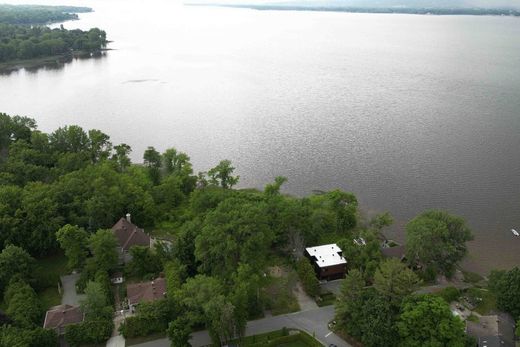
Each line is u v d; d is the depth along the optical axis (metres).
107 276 94.25
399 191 144.62
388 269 79.94
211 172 136.25
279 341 80.31
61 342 80.44
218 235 90.69
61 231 96.75
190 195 130.38
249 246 90.00
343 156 171.50
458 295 94.19
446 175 154.50
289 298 93.38
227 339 80.00
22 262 93.69
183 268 93.38
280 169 161.25
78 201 112.00
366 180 152.50
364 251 100.69
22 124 161.88
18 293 85.44
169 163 146.25
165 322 82.69
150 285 90.62
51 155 145.62
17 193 111.44
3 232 101.62
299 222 107.75
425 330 71.81
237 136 192.88
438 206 135.50
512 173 154.88
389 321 74.25
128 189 122.50
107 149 155.75
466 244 117.75
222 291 82.44
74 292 94.69
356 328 78.31
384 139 187.50
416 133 193.75
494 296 92.81
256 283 86.56
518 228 124.62
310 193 144.62
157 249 101.81
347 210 120.94
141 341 81.19
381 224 113.94
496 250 115.44
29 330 76.19
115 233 104.62
